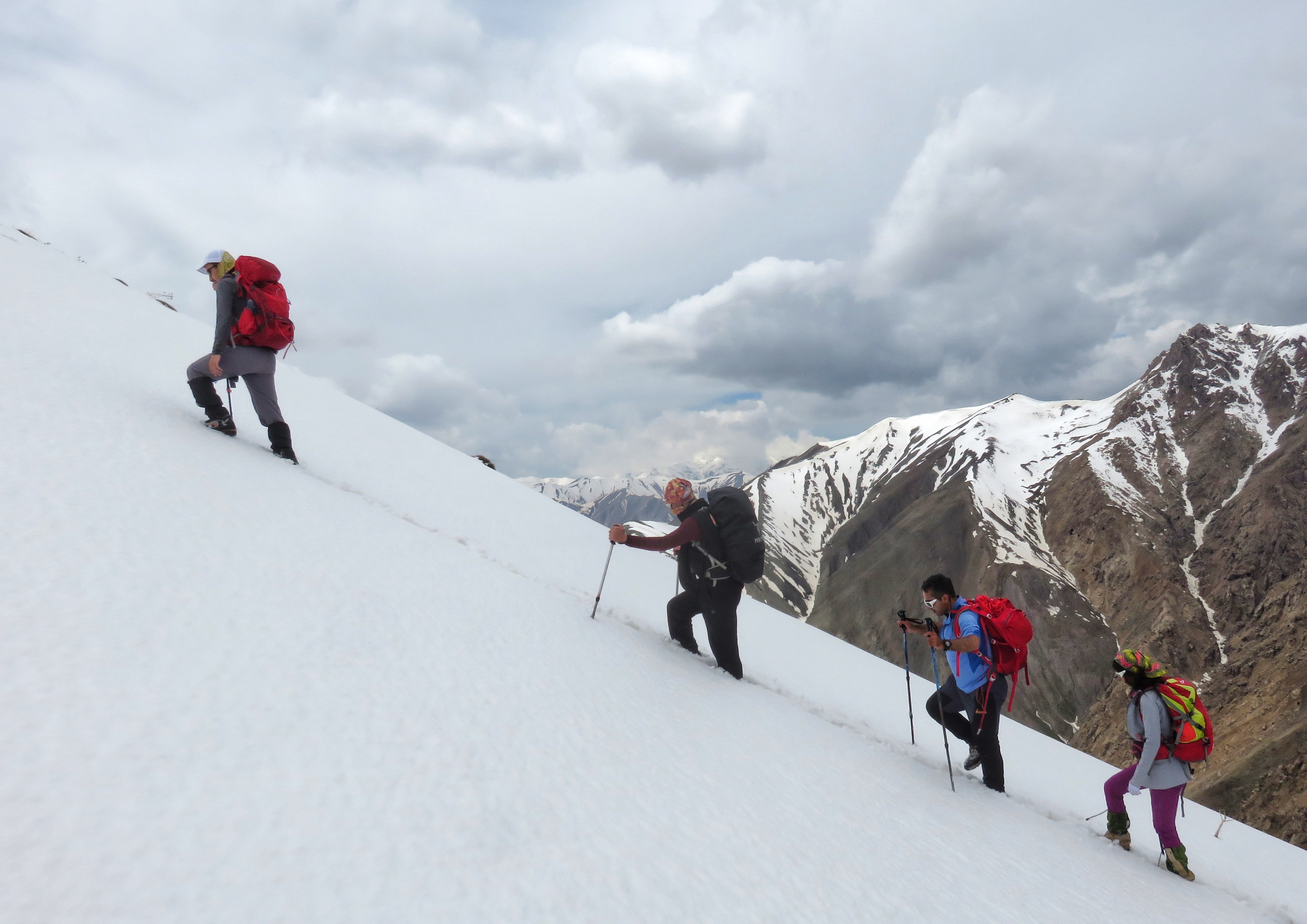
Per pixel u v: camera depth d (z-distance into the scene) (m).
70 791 1.99
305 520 5.12
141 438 5.24
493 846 2.47
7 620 2.62
